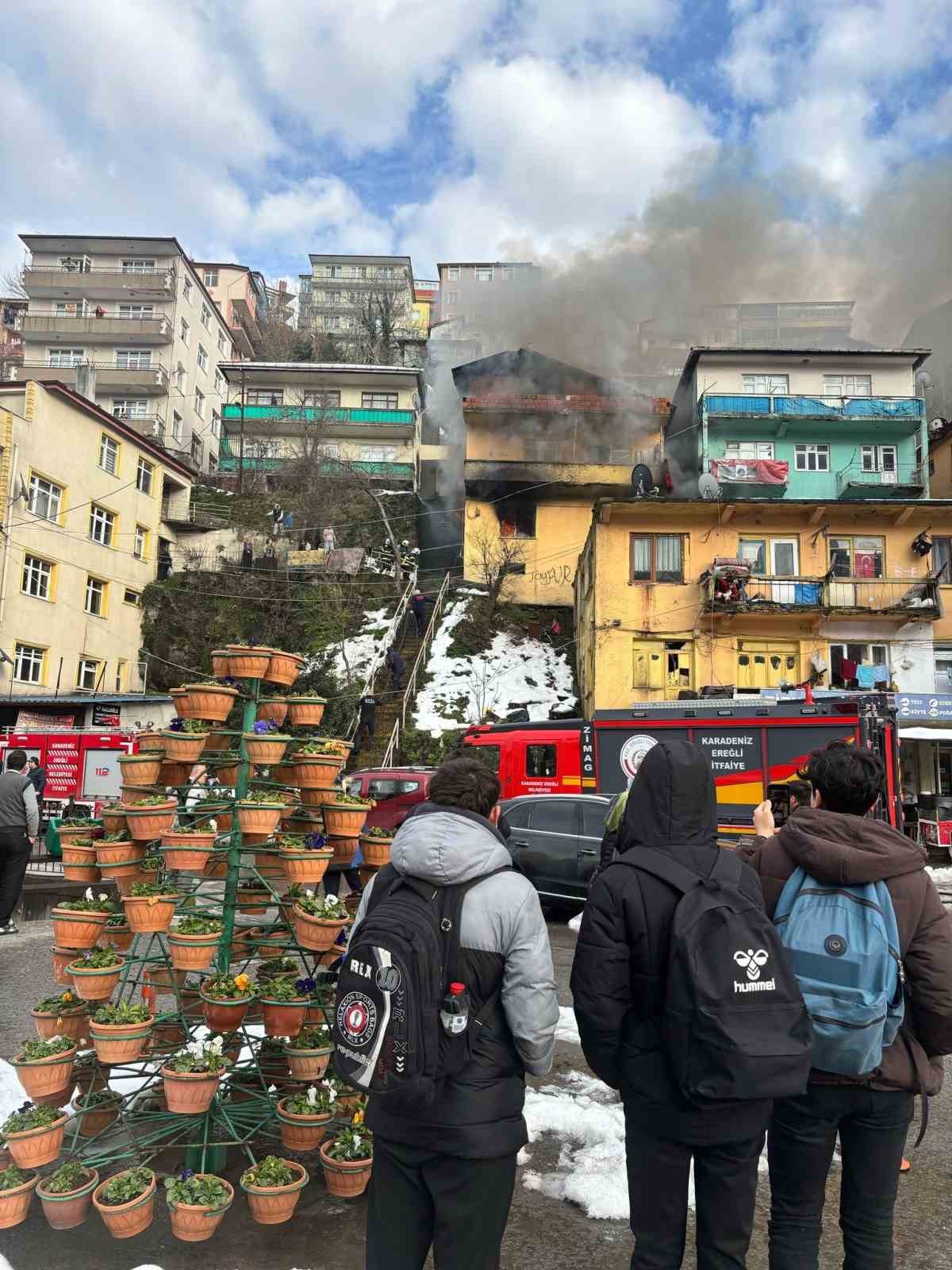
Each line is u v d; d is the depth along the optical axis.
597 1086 5.25
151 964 4.62
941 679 24.73
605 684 25.05
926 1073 2.50
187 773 4.41
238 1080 4.38
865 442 34.03
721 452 34.06
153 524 35.00
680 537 25.83
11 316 65.19
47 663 27.97
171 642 33.25
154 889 3.88
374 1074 2.14
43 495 28.30
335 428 47.47
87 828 4.30
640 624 25.25
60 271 50.38
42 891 10.27
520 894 2.38
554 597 33.94
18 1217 3.39
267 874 4.30
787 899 2.60
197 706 4.18
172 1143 3.84
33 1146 3.50
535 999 2.31
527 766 16.33
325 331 70.81
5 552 26.19
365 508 40.81
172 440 49.28
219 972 3.99
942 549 25.92
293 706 4.39
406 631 31.70
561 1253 3.33
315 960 3.98
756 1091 2.12
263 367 47.78
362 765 23.80
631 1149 2.46
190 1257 3.18
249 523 39.50
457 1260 2.21
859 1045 2.36
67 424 29.41
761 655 25.08
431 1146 2.22
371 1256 2.33
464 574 34.62
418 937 2.23
